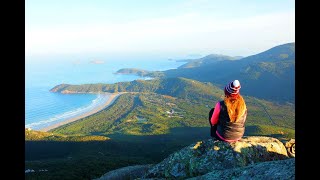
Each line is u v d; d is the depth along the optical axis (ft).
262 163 23.18
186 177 28.94
